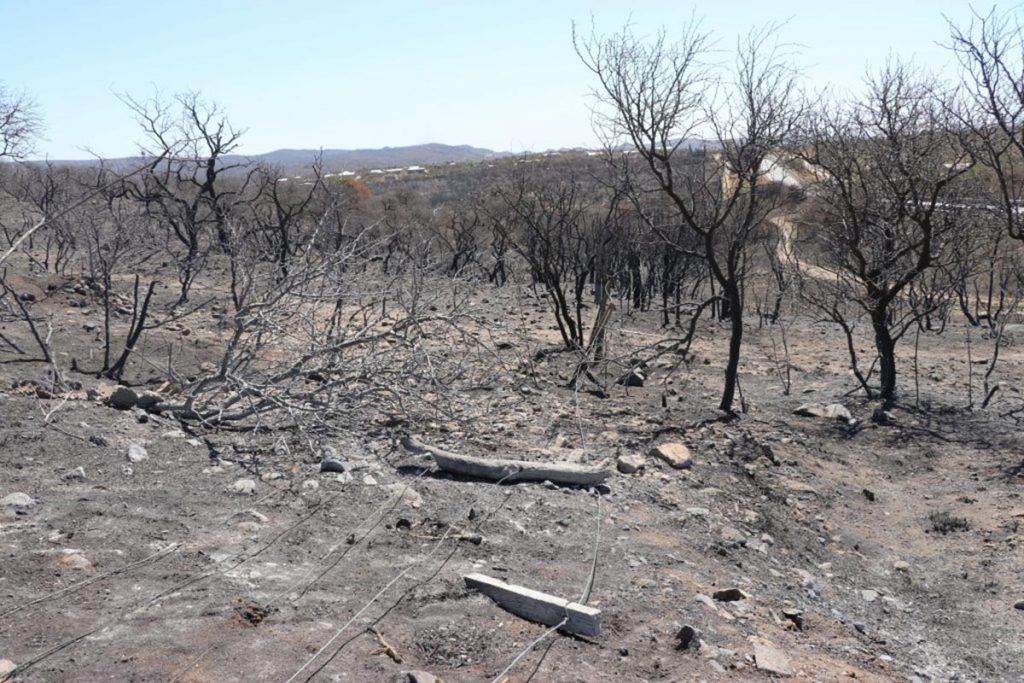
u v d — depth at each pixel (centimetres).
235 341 831
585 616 500
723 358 1944
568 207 1831
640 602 564
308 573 536
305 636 458
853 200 1448
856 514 946
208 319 1519
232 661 426
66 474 652
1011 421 1306
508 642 483
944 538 895
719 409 1295
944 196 1414
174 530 573
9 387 896
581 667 468
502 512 693
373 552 579
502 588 528
